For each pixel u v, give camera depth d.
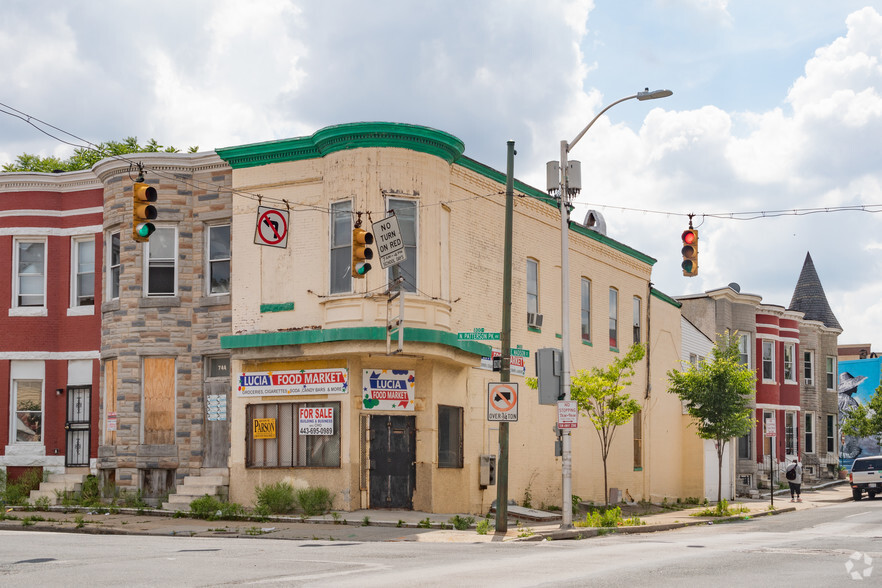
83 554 14.41
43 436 28.22
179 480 25.39
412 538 18.91
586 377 28.22
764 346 49.44
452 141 23.97
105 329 26.59
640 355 28.95
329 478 23.03
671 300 39.84
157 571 12.09
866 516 28.27
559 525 23.08
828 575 12.46
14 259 28.69
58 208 28.70
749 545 17.48
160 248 26.05
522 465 27.84
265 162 24.64
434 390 23.64
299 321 23.70
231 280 24.97
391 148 23.25
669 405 38.97
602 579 11.63
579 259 32.09
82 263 28.56
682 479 39.84
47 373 28.33
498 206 27.17
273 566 12.70
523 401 28.06
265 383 24.05
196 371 25.56
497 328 26.72
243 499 24.17
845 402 66.19
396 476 23.47
